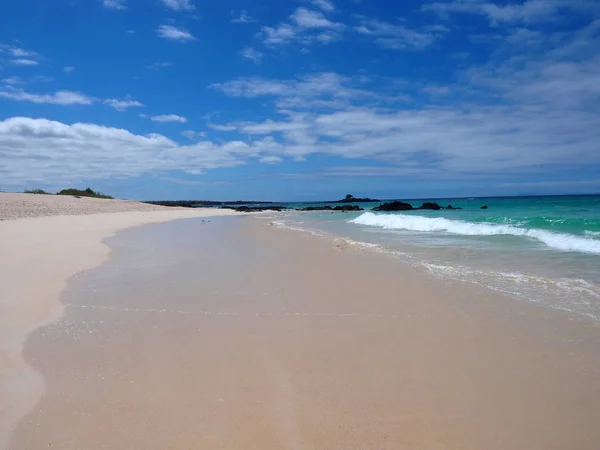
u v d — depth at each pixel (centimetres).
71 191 4959
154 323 527
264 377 379
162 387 361
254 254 1095
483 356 413
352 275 795
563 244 1084
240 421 310
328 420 310
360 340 464
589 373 371
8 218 2161
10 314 554
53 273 797
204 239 1497
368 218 2456
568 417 307
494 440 283
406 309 571
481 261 891
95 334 487
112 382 370
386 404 330
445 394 343
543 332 469
